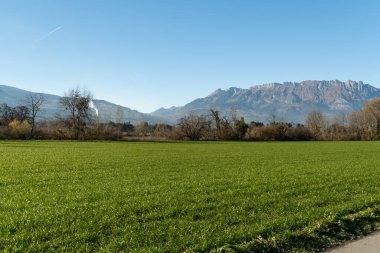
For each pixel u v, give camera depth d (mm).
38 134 106562
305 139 127062
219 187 20016
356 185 20906
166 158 41844
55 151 53812
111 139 106500
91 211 13836
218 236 10750
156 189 19281
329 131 145625
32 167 31156
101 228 11516
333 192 18359
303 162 37594
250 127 130000
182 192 18312
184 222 12305
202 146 75000
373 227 12359
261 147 72125
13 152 51031
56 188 19922
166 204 15219
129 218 12750
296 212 14039
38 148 61656
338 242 10836
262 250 9977
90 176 25422
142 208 14391
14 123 107688
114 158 41406
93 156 44344
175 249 9664
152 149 61156
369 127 145000
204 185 20875
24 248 9625
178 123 126062
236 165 34000
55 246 9836
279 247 10266
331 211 13797
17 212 13625
